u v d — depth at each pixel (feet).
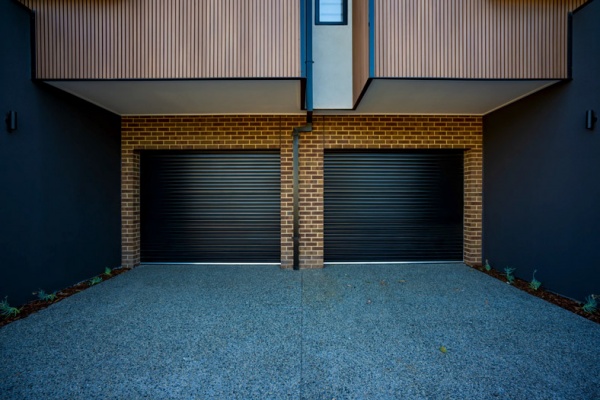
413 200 18.83
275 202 18.56
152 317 10.94
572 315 10.97
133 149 17.95
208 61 12.47
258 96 14.70
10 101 11.43
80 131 14.93
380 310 11.57
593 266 11.35
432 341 9.18
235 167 18.58
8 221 11.31
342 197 18.70
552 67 12.41
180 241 18.74
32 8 12.48
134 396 6.73
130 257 17.95
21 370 7.63
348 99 16.72
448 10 12.44
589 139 11.47
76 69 12.51
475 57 12.46
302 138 17.81
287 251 17.90
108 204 16.90
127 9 12.54
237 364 7.99
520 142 14.99
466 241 18.67
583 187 11.71
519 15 12.50
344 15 16.78
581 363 7.96
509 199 15.85
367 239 18.78
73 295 13.25
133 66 12.54
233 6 12.48
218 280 15.47
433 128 17.97
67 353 8.46
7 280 11.27
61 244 13.80
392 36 12.31
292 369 7.77
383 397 6.72
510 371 7.64
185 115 17.83
